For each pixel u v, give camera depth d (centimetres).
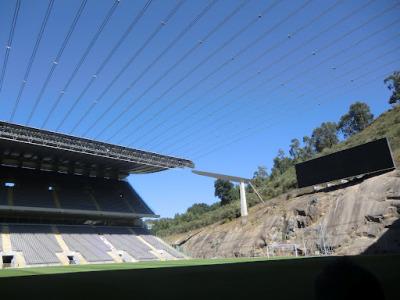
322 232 4459
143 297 923
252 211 6369
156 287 1181
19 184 5444
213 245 6297
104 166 6312
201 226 7794
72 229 5394
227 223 6725
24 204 5047
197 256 6425
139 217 6050
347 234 4162
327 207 4731
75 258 4619
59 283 1481
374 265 1531
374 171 4325
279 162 10169
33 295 1070
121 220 6209
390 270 1253
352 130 9144
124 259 4925
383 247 3631
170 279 1496
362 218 4112
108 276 1839
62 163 6003
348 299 183
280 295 821
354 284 184
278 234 5181
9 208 4859
